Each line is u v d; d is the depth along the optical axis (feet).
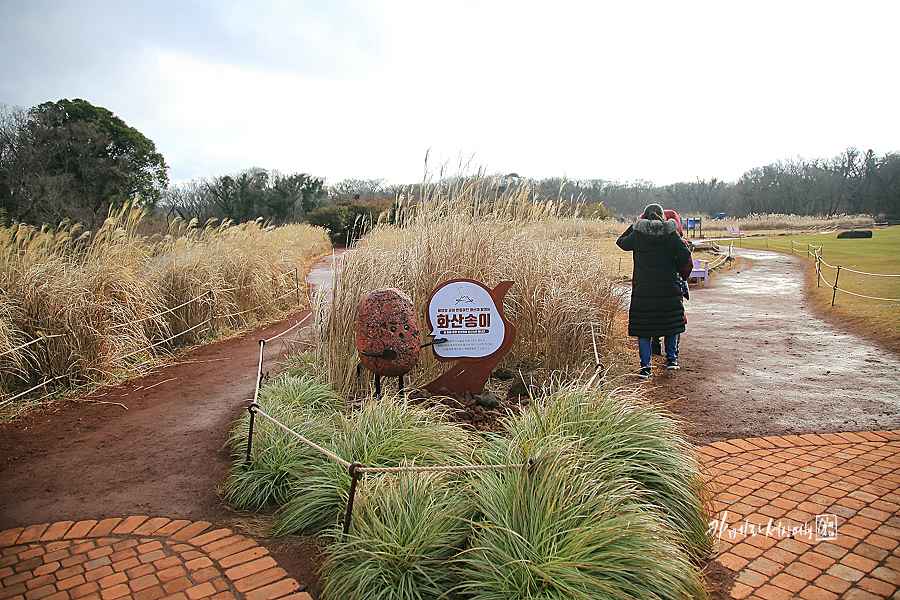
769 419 15.23
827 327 27.58
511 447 9.68
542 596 7.03
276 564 8.96
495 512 8.32
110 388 18.95
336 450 10.80
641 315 18.85
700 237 114.52
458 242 18.62
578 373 17.12
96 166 92.12
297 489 10.27
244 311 30.63
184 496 11.37
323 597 8.02
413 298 17.29
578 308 17.79
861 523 9.87
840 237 99.09
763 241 99.50
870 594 8.02
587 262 21.30
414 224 19.81
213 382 19.67
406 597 7.58
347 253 16.88
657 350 22.18
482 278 18.43
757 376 19.29
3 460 13.25
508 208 22.76
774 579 8.46
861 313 29.14
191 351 24.64
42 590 8.35
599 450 10.16
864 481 11.42
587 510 8.20
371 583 7.86
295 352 20.85
